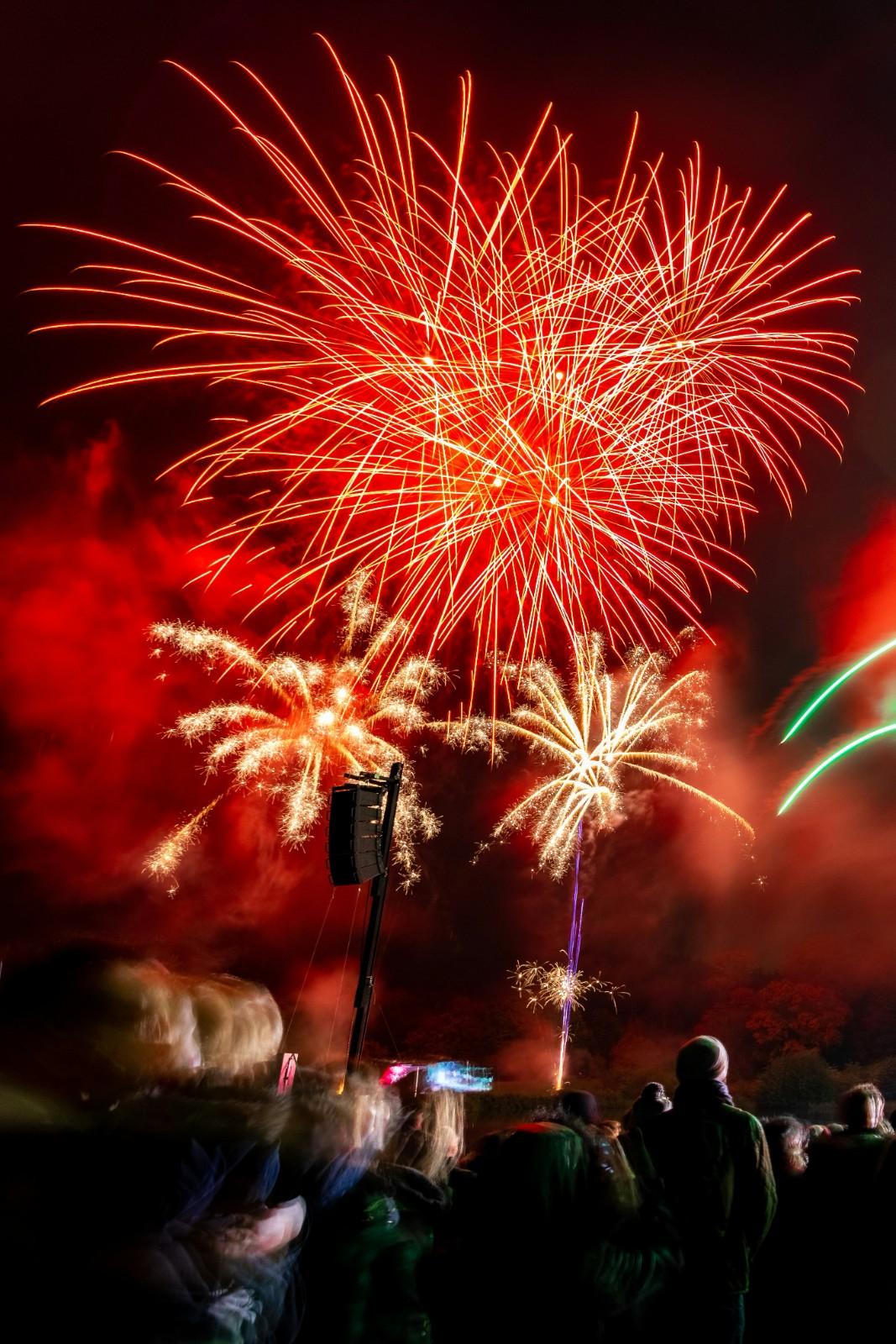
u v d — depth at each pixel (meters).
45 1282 2.12
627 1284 3.47
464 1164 3.80
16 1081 2.30
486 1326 3.36
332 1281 3.19
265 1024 3.11
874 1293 4.83
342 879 6.58
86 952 2.52
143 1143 2.23
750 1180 5.00
